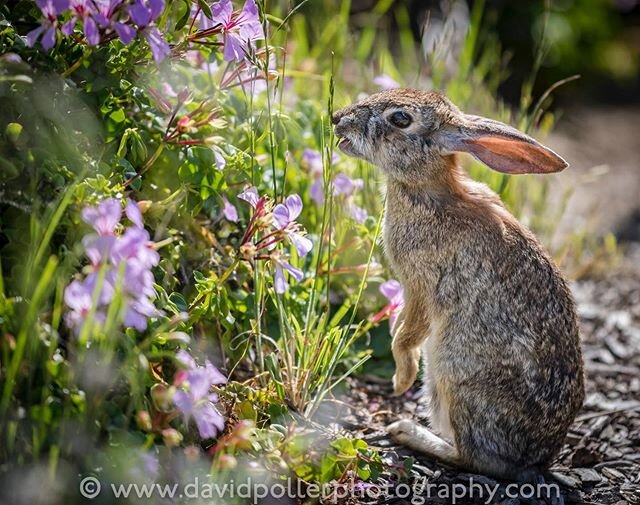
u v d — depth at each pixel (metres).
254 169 8.87
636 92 22.64
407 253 9.12
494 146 8.96
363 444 7.84
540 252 8.90
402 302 9.43
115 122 8.03
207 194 8.45
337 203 10.24
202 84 9.81
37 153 7.20
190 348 7.82
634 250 15.51
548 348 8.52
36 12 7.75
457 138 9.01
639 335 12.38
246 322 8.89
